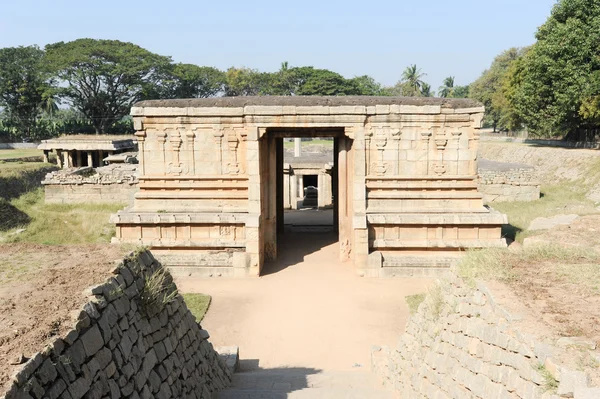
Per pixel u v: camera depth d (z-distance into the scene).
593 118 43.97
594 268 8.85
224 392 10.47
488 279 8.27
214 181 22.95
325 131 23.59
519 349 6.25
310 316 17.58
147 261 9.39
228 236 22.28
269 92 105.50
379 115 22.23
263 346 15.34
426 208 22.59
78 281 7.43
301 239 28.11
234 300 19.16
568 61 42.00
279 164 28.36
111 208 32.50
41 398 4.98
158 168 23.03
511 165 40.94
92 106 83.25
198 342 10.58
